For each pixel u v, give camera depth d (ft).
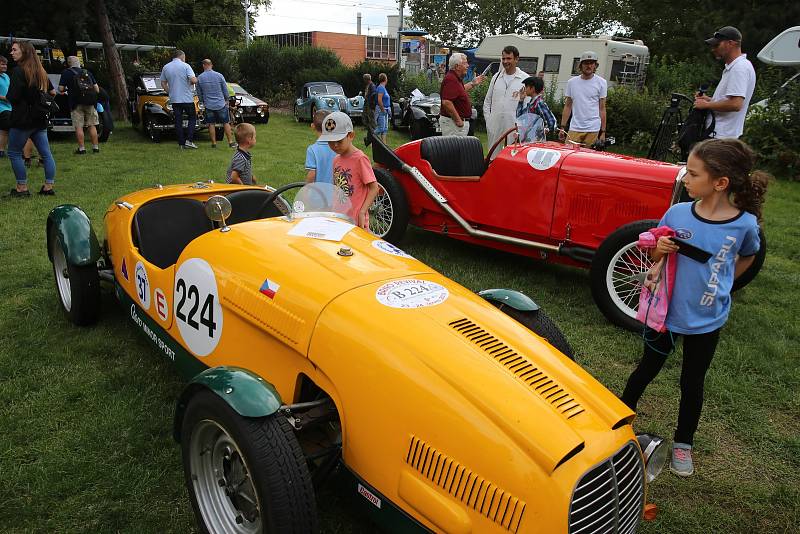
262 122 60.03
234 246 9.62
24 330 13.88
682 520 9.18
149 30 111.45
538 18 133.49
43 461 9.59
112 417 10.71
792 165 38.01
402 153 20.57
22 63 23.95
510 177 18.06
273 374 8.34
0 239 20.03
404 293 8.26
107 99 43.34
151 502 8.88
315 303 7.97
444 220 20.18
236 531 7.72
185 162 35.73
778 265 21.20
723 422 11.77
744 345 14.74
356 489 7.38
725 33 19.22
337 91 66.44
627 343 14.78
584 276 19.44
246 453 6.89
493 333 7.84
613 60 67.10
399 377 6.94
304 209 11.30
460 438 6.45
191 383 7.57
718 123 20.20
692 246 9.21
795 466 10.59
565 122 25.46
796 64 48.52
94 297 13.52
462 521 6.34
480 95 64.85
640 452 7.23
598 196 16.48
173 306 10.37
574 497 6.23
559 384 7.24
